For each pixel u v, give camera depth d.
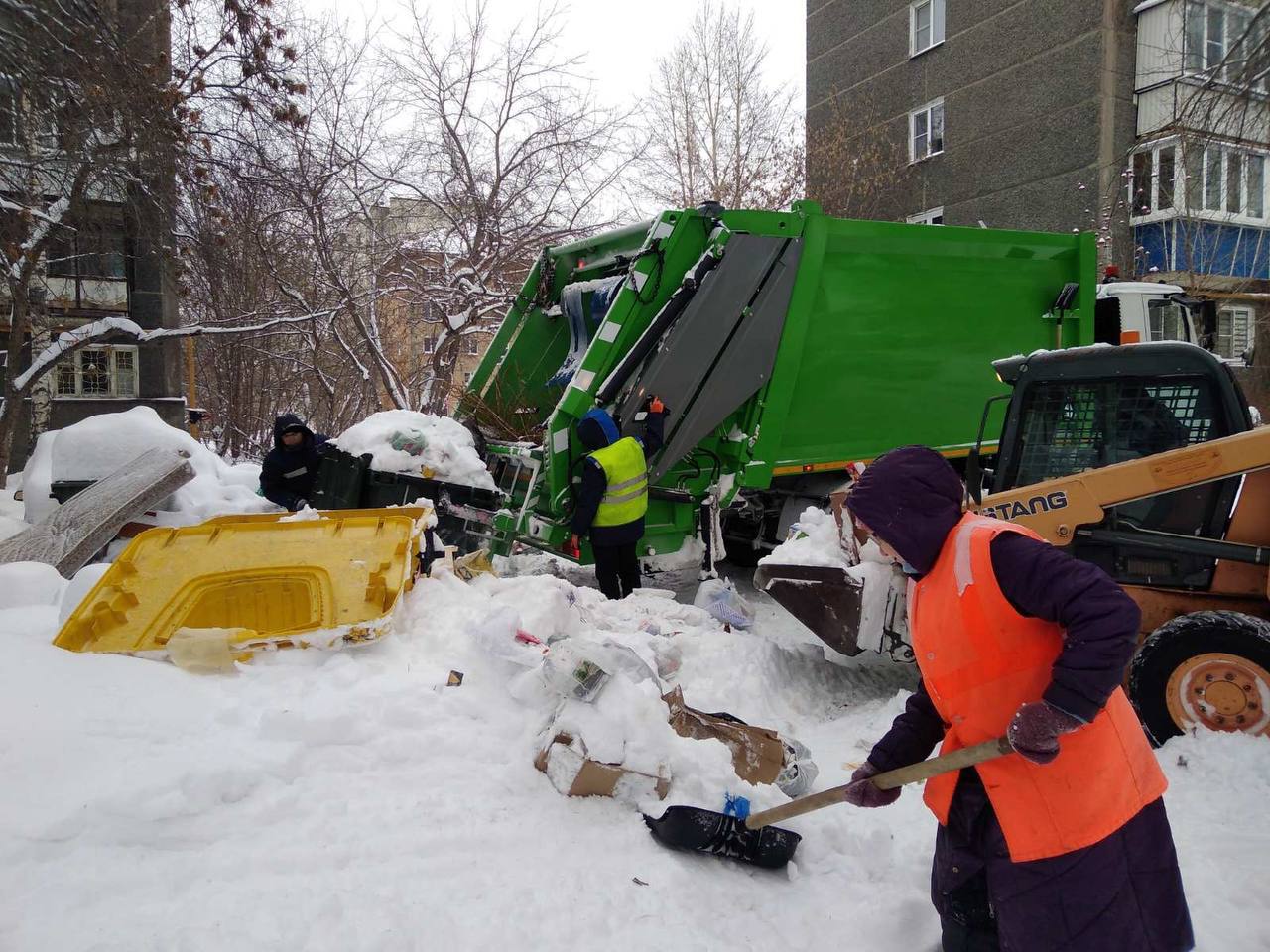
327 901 2.15
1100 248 14.02
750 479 6.23
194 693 3.05
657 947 2.19
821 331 6.35
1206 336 8.51
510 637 3.45
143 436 7.39
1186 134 7.09
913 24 17.61
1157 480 3.75
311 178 11.45
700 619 4.95
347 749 2.85
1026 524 3.98
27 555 5.30
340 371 18.55
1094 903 1.77
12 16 7.94
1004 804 1.83
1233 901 2.51
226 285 13.10
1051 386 4.29
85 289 15.54
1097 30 14.20
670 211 5.89
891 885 2.65
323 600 3.64
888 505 1.93
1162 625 3.85
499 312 12.73
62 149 8.59
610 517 5.66
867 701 4.60
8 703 2.74
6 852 2.17
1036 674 1.81
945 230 6.66
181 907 2.09
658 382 5.89
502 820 2.65
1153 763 1.88
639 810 2.80
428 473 6.28
